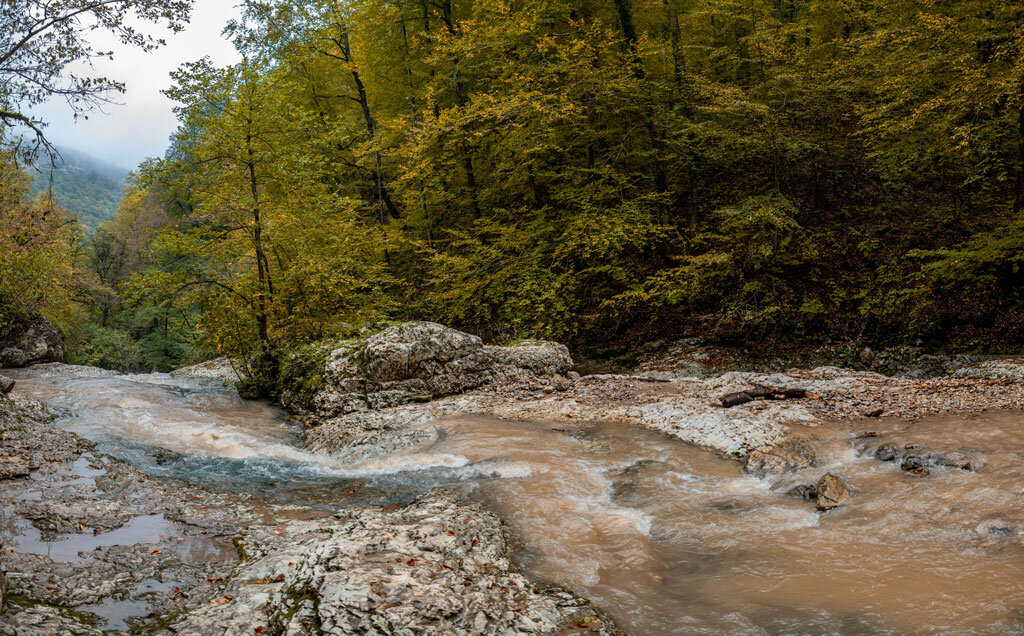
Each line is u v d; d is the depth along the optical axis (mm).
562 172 18844
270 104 12469
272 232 12562
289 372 12359
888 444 7609
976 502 5707
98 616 3910
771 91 16547
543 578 4883
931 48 14812
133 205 55219
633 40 18281
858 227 18734
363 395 11383
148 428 9711
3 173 14023
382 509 6535
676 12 19531
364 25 20125
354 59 20531
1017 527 5074
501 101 16391
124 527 5484
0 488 6070
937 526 5398
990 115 15461
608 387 12094
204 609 4023
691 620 4246
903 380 11586
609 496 6883
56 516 5492
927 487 6242
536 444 8727
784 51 16875
